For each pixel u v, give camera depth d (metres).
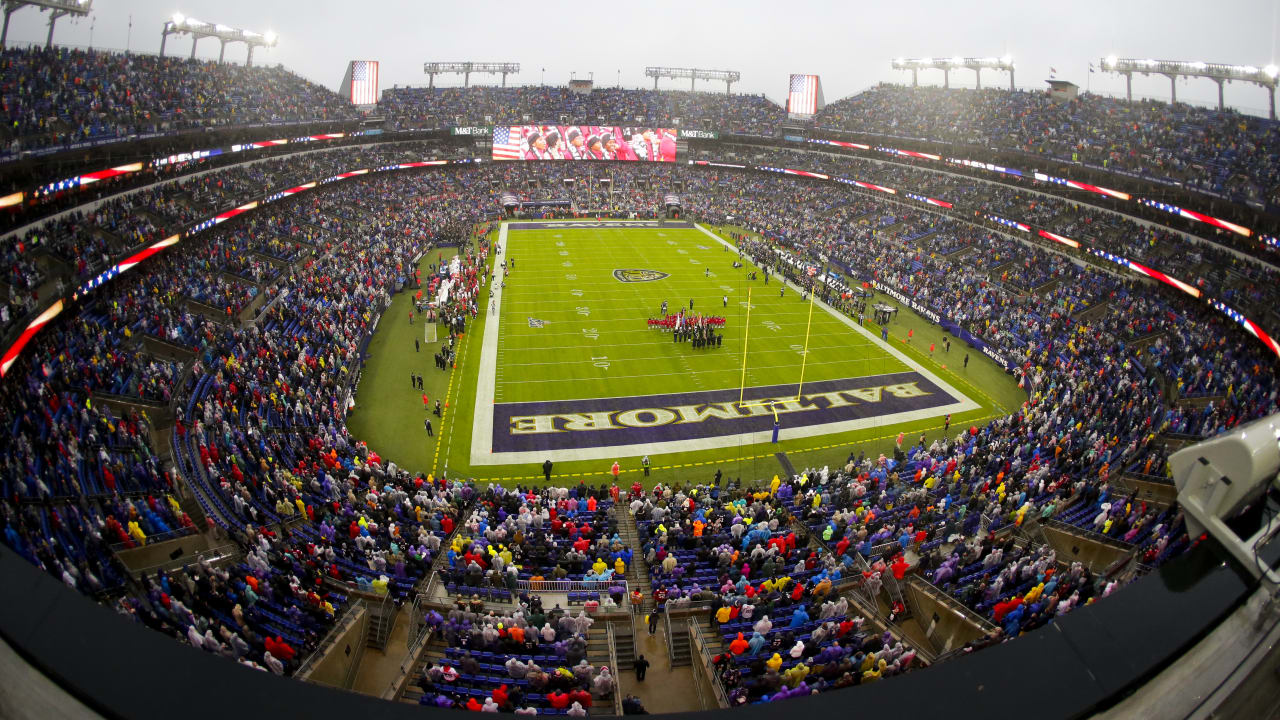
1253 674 4.45
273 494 23.33
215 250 46.22
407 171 93.88
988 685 4.07
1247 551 5.47
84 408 24.78
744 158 106.31
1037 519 23.42
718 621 17.86
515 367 41.41
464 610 18.06
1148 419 30.42
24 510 16.98
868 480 27.84
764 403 37.88
